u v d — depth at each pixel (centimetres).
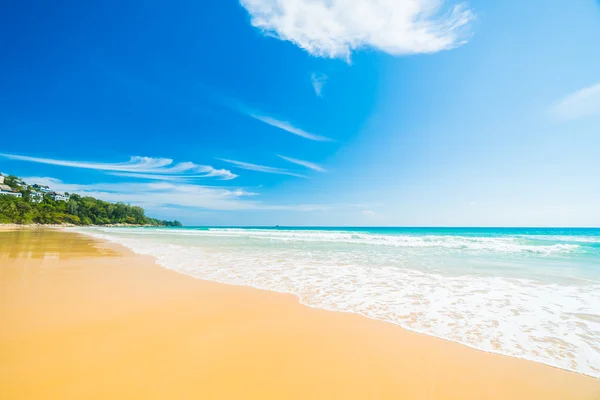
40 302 503
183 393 249
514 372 292
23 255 1150
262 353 327
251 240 2197
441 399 248
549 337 374
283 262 1000
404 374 286
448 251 1372
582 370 296
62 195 11606
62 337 360
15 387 248
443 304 508
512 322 424
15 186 10194
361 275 764
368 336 376
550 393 258
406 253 1269
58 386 253
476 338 371
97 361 300
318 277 740
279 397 248
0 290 582
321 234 2944
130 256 1176
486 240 2053
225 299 541
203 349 335
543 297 548
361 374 286
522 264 950
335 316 450
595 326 407
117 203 12350
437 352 334
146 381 266
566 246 1549
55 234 3153
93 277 730
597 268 873
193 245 1725
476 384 271
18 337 356
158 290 604
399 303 515
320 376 282
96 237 2636
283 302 523
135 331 385
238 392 254
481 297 550
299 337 372
